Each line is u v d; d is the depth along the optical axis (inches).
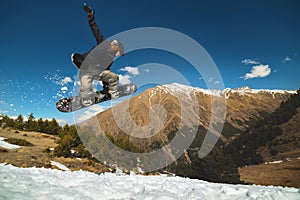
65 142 1086.4
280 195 205.0
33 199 153.5
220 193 205.2
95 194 183.0
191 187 217.9
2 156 917.2
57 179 219.3
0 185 171.5
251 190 218.1
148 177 292.2
